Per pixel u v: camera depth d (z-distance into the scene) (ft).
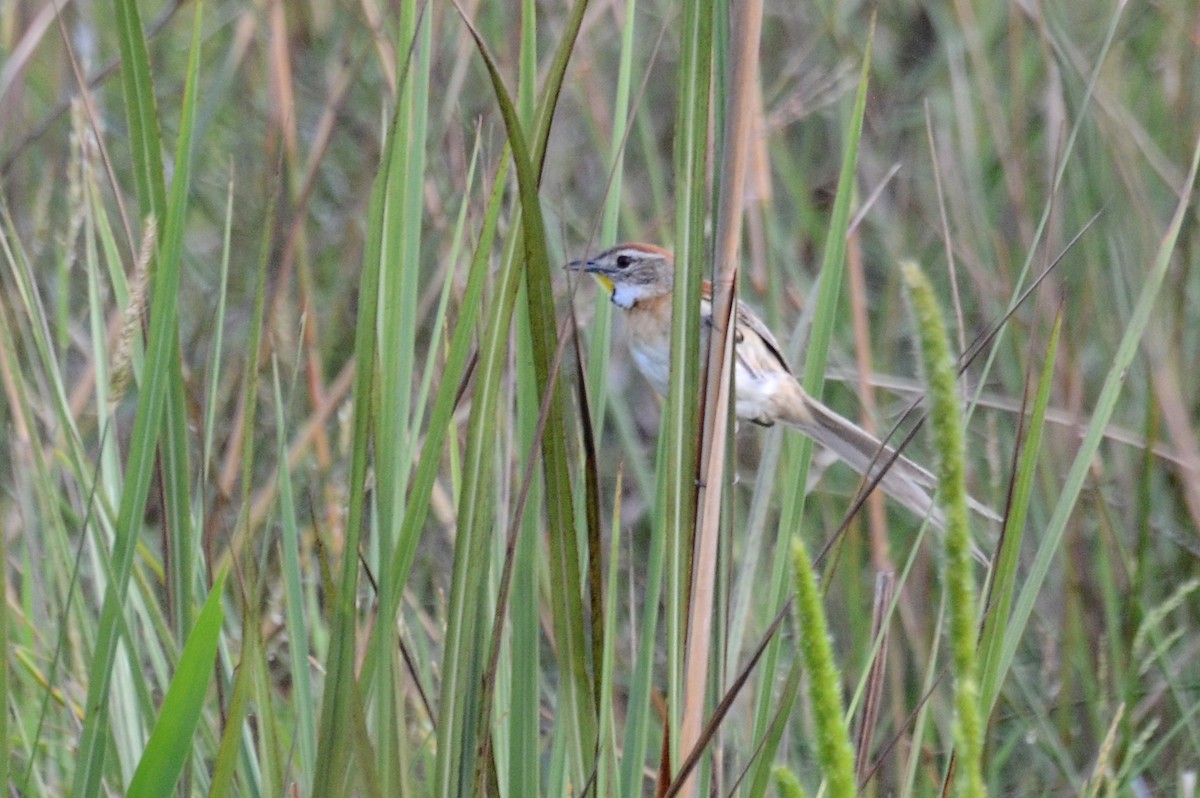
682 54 12.15
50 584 17.79
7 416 21.38
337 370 30.30
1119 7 15.69
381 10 26.91
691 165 12.27
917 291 8.30
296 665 14.10
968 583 8.38
